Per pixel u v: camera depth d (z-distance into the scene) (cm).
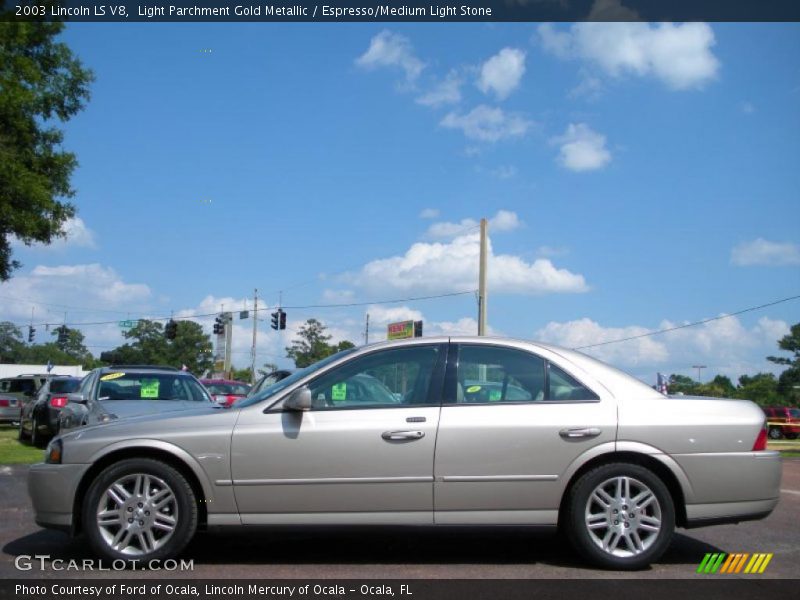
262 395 594
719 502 562
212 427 561
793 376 6425
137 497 556
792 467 1327
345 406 569
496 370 585
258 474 552
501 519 556
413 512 554
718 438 564
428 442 554
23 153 2209
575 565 570
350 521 553
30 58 2336
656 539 554
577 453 556
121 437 562
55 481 561
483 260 3150
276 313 3944
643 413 566
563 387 578
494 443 555
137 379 1124
